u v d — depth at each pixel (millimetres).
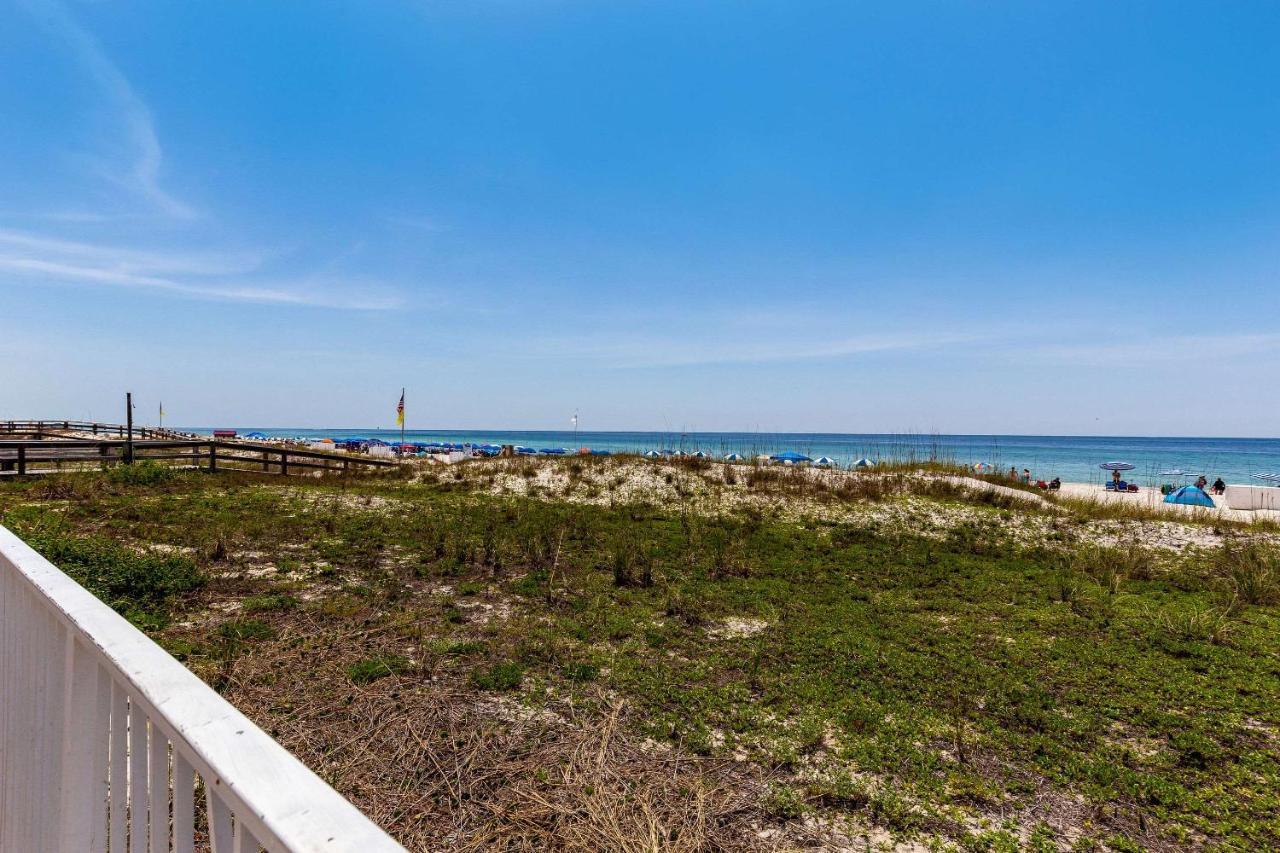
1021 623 6418
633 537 10070
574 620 6059
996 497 13945
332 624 5617
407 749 3562
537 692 4422
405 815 3002
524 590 6996
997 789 3461
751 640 5703
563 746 3695
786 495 14172
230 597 6348
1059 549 10203
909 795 3387
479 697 4316
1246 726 4270
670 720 4094
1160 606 7094
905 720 4219
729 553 9102
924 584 7930
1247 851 2996
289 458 30781
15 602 2111
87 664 1548
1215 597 7469
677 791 3289
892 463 18703
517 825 2957
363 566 7824
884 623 6289
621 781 3338
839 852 2916
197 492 13766
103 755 1520
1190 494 21891
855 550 9695
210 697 1143
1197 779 3619
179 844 1133
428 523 10672
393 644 5250
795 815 3162
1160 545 10648
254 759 933
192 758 1029
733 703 4402
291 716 3883
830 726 4129
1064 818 3229
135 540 8594
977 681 4883
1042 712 4344
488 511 12180
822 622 6262
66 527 9062
